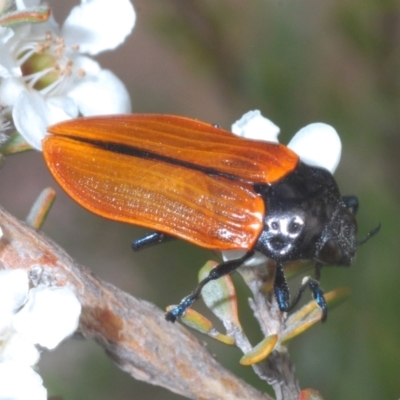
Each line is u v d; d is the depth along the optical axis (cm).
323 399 11
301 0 14
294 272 11
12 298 11
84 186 11
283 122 14
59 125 11
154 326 11
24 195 23
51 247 11
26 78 12
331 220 11
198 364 11
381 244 14
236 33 14
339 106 15
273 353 11
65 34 12
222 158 11
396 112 15
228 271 11
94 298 11
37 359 11
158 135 11
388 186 15
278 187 11
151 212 11
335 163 12
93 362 16
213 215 11
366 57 14
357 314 14
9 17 11
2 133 11
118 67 22
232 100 14
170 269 16
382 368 14
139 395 16
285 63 14
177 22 14
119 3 12
